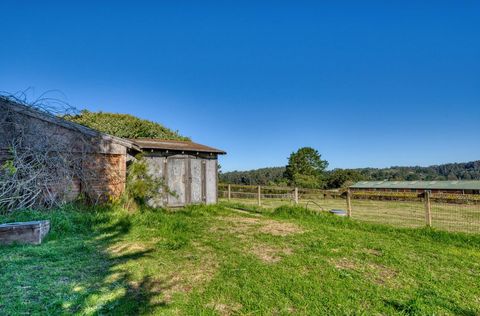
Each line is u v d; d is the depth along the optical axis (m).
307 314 3.25
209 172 13.82
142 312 3.14
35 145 8.95
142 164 10.56
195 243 6.09
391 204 15.54
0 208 7.46
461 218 10.66
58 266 4.40
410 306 3.41
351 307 3.43
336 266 4.89
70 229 6.53
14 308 3.08
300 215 9.82
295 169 44.69
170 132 28.98
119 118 26.17
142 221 7.66
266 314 3.22
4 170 8.36
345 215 10.62
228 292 3.71
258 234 6.99
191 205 11.89
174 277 4.18
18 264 4.38
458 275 4.67
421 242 6.92
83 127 9.95
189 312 3.18
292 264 4.85
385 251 5.82
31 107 9.13
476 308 3.51
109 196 10.30
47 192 8.70
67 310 3.11
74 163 9.69
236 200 17.28
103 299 3.39
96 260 4.75
